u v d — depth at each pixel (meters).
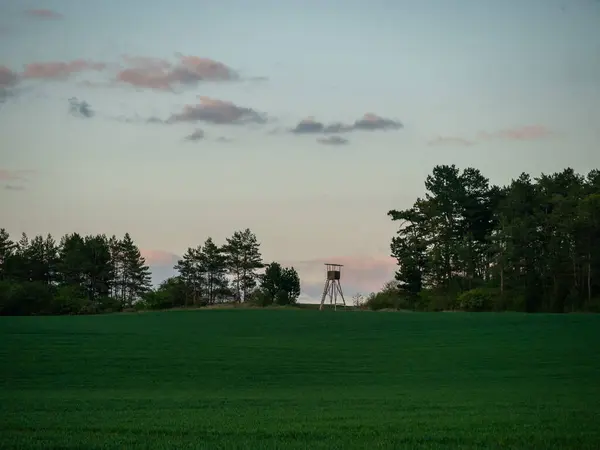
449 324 78.12
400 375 46.28
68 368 48.53
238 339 67.00
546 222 108.56
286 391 38.78
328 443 21.05
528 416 26.61
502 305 102.94
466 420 25.48
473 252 118.69
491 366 50.12
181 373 46.81
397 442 21.23
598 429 23.42
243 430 23.16
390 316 89.06
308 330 75.00
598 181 112.62
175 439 21.75
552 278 108.75
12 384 42.03
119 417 26.77
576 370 48.00
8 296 106.31
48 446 20.44
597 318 80.50
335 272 116.12
